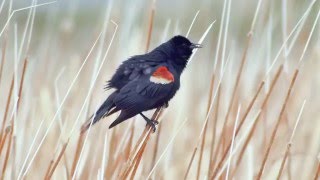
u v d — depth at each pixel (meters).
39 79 13.05
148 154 10.73
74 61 12.88
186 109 12.86
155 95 9.31
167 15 22.09
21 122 10.52
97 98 11.70
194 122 12.32
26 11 21.92
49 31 14.96
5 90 13.45
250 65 12.13
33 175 10.25
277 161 10.23
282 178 10.16
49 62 14.20
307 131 10.98
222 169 8.29
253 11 18.61
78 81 12.15
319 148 10.38
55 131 10.67
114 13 13.39
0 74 8.72
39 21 21.14
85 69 12.41
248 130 8.57
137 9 12.10
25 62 8.55
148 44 9.91
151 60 9.79
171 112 12.59
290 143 8.07
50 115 10.94
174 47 10.02
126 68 9.61
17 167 9.15
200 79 14.59
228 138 9.94
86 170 9.58
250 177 9.55
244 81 11.95
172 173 11.00
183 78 14.19
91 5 25.02
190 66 15.84
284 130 10.67
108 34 13.23
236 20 18.58
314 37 14.67
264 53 11.70
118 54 12.05
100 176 8.05
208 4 16.19
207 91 13.71
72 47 18.23
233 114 10.38
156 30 16.42
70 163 10.07
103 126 10.47
